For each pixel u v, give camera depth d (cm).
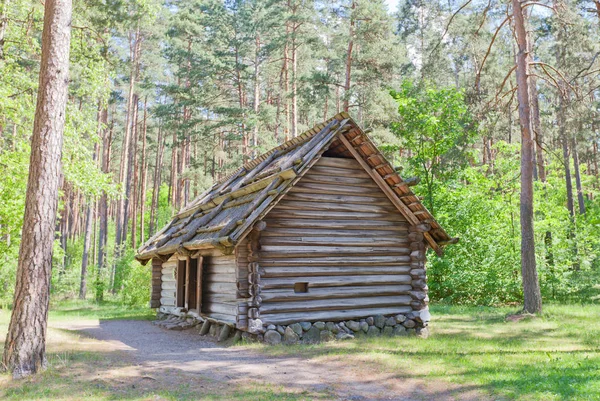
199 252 1422
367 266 1294
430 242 1374
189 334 1380
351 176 1293
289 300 1174
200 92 3612
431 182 2236
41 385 709
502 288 1998
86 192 1808
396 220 1348
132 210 4178
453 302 2098
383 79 2909
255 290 1125
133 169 4338
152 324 1680
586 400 618
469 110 1995
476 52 2994
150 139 4953
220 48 3759
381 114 2867
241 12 3400
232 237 1063
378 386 758
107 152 4122
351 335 1203
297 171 1135
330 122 1255
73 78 1981
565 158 2881
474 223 2092
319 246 1227
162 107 3588
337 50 3634
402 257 1342
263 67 3900
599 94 2602
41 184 814
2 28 1566
